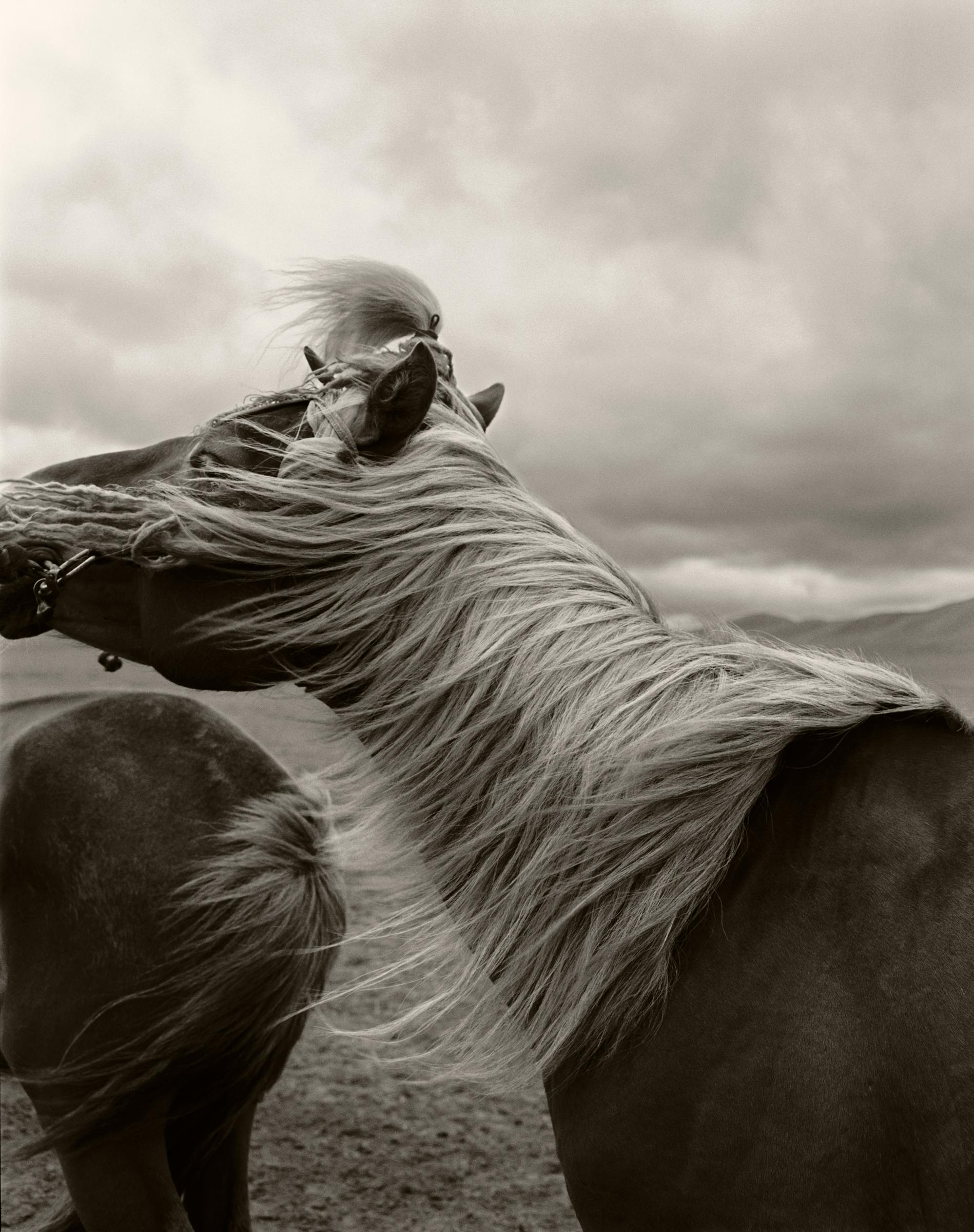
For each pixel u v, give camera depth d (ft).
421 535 5.08
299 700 5.66
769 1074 4.15
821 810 4.53
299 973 6.27
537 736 4.83
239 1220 6.88
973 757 4.52
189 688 5.65
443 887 5.11
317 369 6.17
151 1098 6.11
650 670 4.85
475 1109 12.58
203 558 5.22
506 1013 4.95
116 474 5.84
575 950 4.72
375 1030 5.15
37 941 6.28
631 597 5.26
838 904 4.29
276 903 6.16
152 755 6.60
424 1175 10.91
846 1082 4.01
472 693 4.93
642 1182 4.43
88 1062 6.07
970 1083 3.83
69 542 5.51
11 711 7.36
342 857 6.35
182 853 6.23
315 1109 12.44
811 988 4.18
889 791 4.45
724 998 4.35
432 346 5.93
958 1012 3.92
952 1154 3.83
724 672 4.91
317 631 5.16
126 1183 6.13
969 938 4.01
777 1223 4.07
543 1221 9.96
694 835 4.59
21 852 6.34
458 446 5.37
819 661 5.02
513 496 5.35
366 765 5.29
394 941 5.64
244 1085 6.51
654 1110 4.40
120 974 6.08
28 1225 8.94
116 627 5.70
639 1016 4.54
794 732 4.64
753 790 4.61
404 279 6.08
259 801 6.45
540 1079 4.99
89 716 6.82
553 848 4.71
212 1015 6.06
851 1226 3.96
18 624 5.82
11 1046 6.33
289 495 5.15
